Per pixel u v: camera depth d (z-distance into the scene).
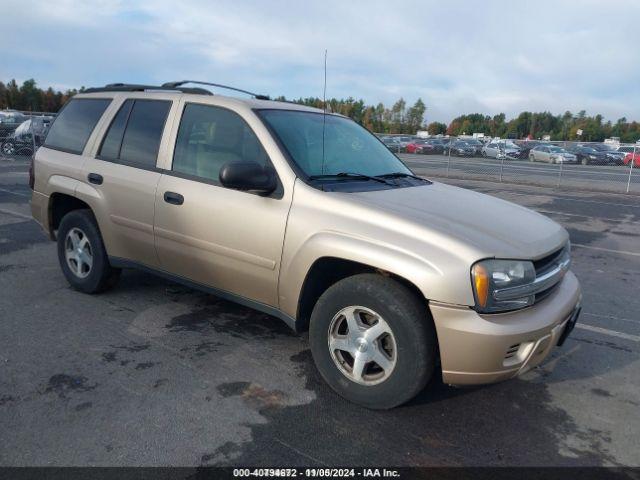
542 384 3.58
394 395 2.96
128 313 4.39
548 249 3.12
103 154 4.43
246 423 2.95
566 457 2.80
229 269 3.62
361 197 3.26
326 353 3.23
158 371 3.47
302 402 3.18
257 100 4.02
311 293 3.36
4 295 4.72
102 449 2.67
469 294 2.72
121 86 4.62
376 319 3.04
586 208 12.53
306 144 3.68
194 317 4.37
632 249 7.97
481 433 2.97
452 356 2.78
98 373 3.41
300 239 3.21
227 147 3.69
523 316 2.87
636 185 18.09
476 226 3.08
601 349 4.20
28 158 17.92
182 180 3.83
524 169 21.47
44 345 3.77
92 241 4.53
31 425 2.84
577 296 3.35
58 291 4.85
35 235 7.09
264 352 3.80
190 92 4.10
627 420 3.19
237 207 3.49
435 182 4.31
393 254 2.86
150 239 4.05
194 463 2.60
